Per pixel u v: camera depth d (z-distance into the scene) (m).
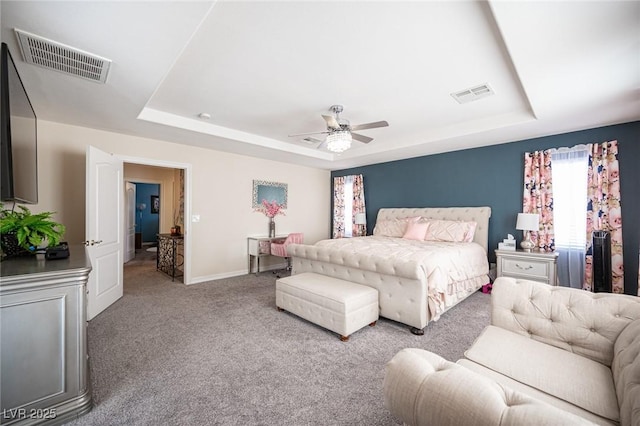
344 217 6.47
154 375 1.96
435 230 4.32
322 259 3.35
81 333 1.57
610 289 3.10
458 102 2.99
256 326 2.82
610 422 0.98
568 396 1.10
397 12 1.64
